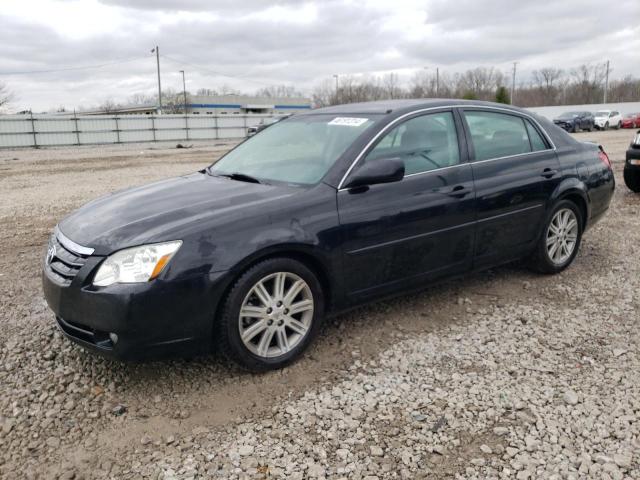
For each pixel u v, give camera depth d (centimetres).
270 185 376
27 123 3406
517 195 450
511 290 477
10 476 255
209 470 257
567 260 516
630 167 891
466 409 302
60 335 397
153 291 297
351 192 363
